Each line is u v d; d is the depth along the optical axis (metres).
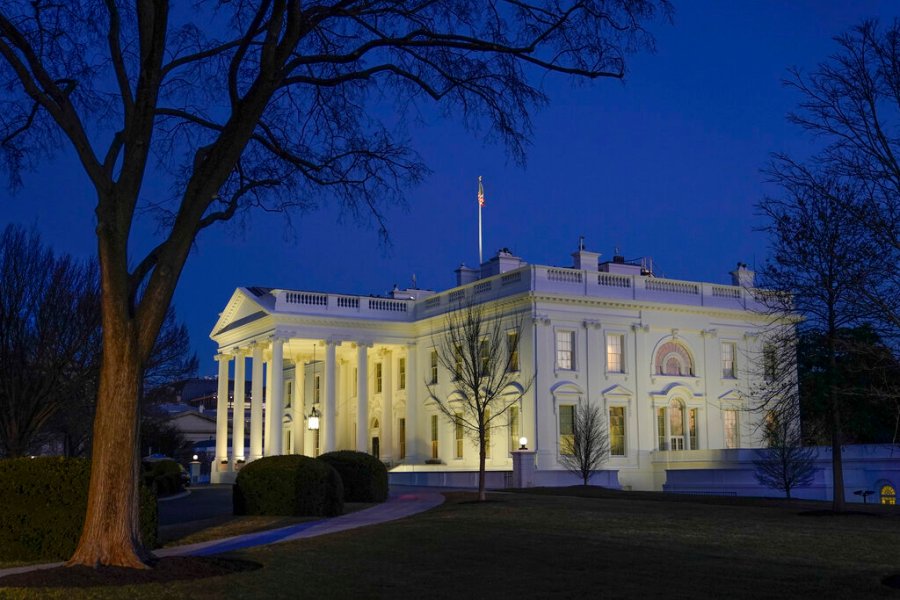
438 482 49.12
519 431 51.53
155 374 59.59
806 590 13.60
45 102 15.98
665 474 51.22
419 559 17.42
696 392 55.47
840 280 20.61
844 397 31.61
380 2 17.75
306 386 74.38
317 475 27.33
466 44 17.78
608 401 52.53
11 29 15.91
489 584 14.58
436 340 59.56
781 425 38.75
